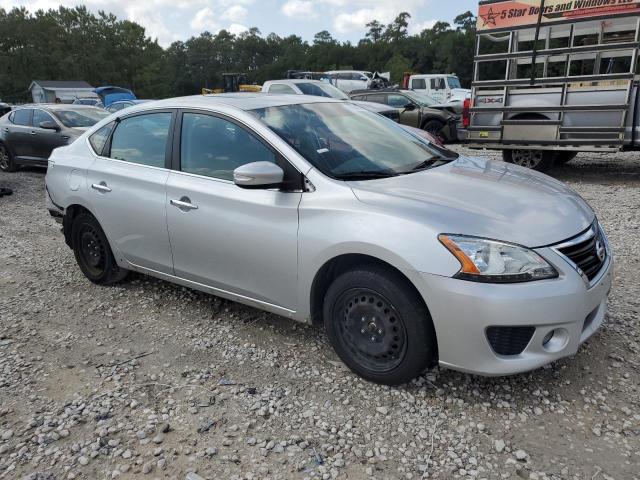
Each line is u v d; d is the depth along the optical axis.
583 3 8.05
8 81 86.44
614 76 8.02
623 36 8.34
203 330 3.98
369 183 3.23
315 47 107.06
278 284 3.44
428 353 2.93
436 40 94.56
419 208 2.92
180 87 124.06
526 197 3.15
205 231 3.71
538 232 2.82
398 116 12.59
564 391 3.04
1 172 12.27
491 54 9.32
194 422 2.91
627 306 4.02
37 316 4.34
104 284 4.92
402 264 2.81
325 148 3.50
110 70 94.38
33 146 11.55
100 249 4.76
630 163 10.58
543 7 8.48
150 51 101.06
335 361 3.46
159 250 4.12
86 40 94.25
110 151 4.52
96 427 2.91
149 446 2.74
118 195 4.29
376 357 3.10
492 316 2.66
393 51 97.19
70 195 4.70
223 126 3.73
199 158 3.83
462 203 3.00
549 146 8.91
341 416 2.91
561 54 8.47
